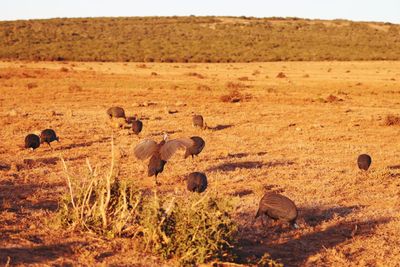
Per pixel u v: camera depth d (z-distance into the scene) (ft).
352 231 38.40
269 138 78.43
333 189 50.11
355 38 424.05
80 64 264.31
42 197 43.19
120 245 32.07
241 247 33.12
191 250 30.35
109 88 146.41
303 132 84.28
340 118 99.96
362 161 57.52
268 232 37.37
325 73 223.10
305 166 59.77
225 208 31.50
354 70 240.94
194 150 58.39
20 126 81.15
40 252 30.22
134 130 75.05
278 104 119.44
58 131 78.33
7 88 140.36
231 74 212.43
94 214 34.37
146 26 458.09
